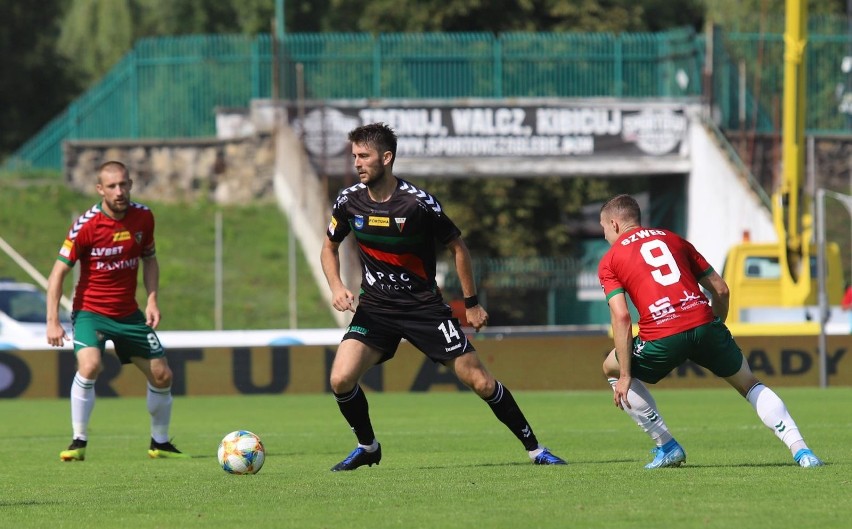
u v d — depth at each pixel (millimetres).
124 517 20953
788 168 84688
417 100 112688
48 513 21641
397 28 155500
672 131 115625
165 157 112375
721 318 26875
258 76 117188
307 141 111000
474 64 118188
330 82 117062
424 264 27047
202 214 108000
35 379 67375
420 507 21312
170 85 117312
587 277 115812
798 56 85250
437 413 52750
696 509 20391
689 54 118000
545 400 60844
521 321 130375
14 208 105500
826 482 23969
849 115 124250
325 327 95062
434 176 113312
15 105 167875
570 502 21531
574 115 114375
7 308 78562
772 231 107625
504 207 147250
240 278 99688
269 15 174750
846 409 50656
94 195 111125
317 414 53625
